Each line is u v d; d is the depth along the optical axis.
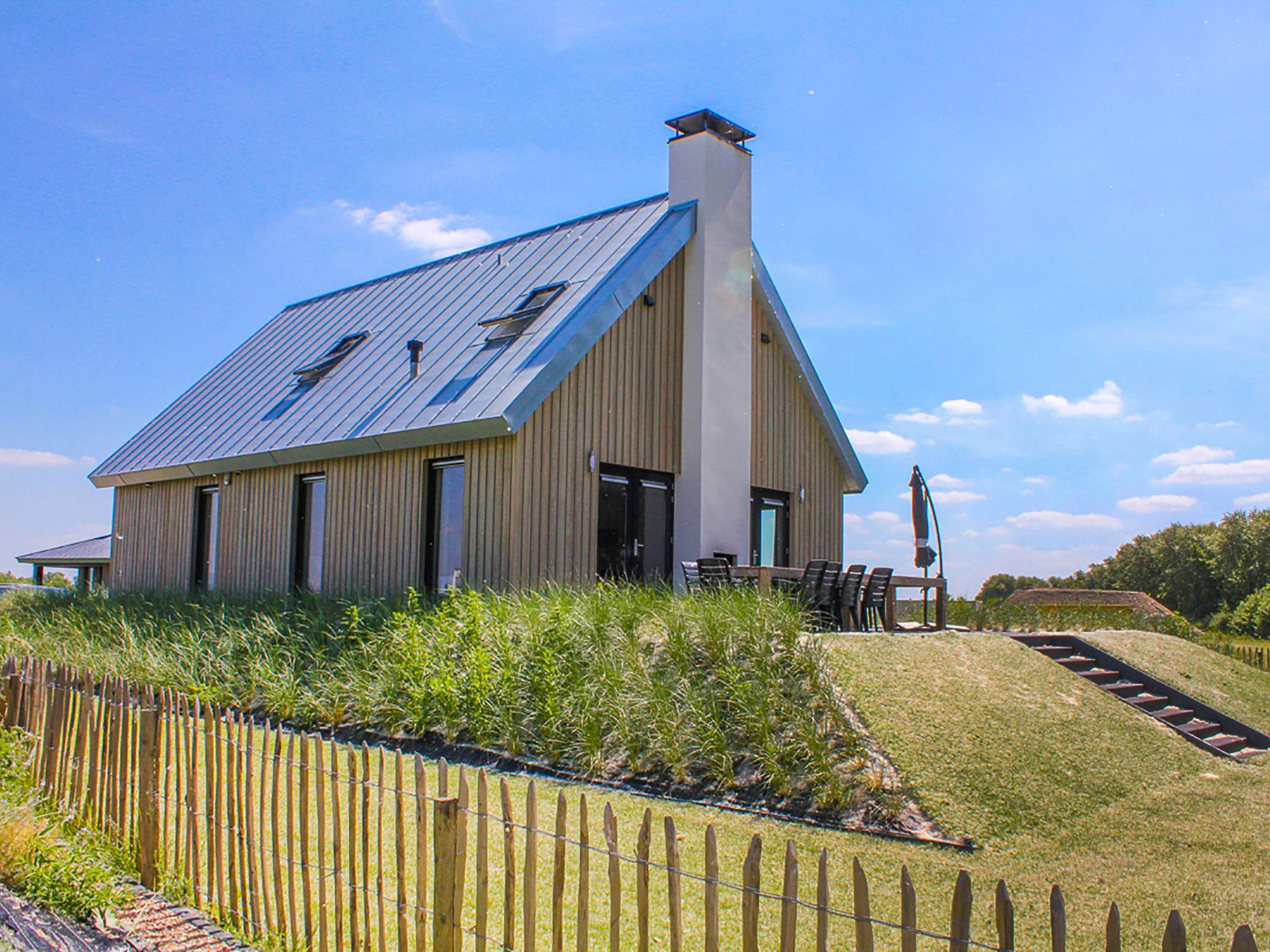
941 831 6.85
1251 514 65.06
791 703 8.18
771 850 6.43
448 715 8.97
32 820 5.58
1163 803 8.24
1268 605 45.84
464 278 17.88
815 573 11.70
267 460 16.20
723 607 9.70
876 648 10.27
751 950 3.22
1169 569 70.31
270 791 7.53
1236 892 6.17
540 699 8.79
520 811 7.09
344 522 15.04
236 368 21.05
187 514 18.59
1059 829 7.22
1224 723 11.84
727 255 15.58
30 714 6.95
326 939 4.42
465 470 13.15
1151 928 5.60
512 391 12.46
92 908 4.85
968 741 8.38
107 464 20.66
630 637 9.46
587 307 13.41
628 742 8.05
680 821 6.94
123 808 5.66
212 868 5.06
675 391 15.08
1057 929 2.82
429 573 13.60
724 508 15.08
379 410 14.59
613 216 16.50
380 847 4.21
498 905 5.54
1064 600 54.06
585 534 13.45
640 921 3.51
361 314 19.47
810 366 17.73
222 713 10.57
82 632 14.09
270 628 11.85
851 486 19.05
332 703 10.07
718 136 15.97
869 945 3.03
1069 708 10.32
